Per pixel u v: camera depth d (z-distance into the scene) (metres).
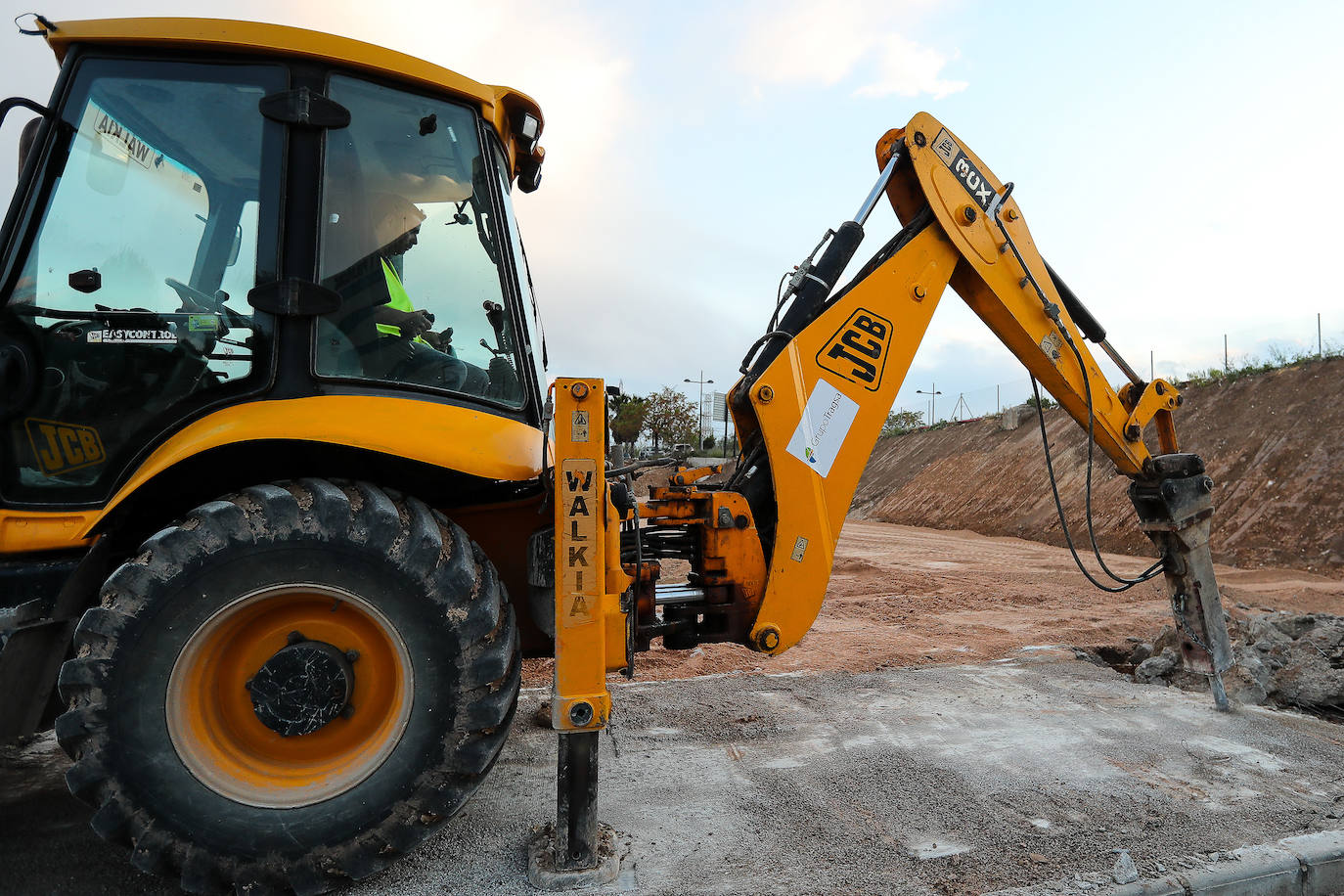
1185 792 3.06
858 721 3.93
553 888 2.28
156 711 2.10
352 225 2.65
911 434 29.41
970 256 3.72
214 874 2.12
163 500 2.56
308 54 2.60
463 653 2.26
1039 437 20.64
